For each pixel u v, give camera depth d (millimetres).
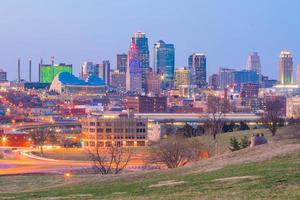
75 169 167500
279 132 173125
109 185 62312
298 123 169250
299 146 69750
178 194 47188
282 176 48719
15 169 189875
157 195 48344
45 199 53250
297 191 41688
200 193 46344
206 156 138875
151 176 65000
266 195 41406
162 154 128500
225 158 71688
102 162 153875
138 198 47438
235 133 189875
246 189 45125
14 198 57219
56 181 79125
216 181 51969
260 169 55125
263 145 77688
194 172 62500
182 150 127188
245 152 73688
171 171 66938
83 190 59906
